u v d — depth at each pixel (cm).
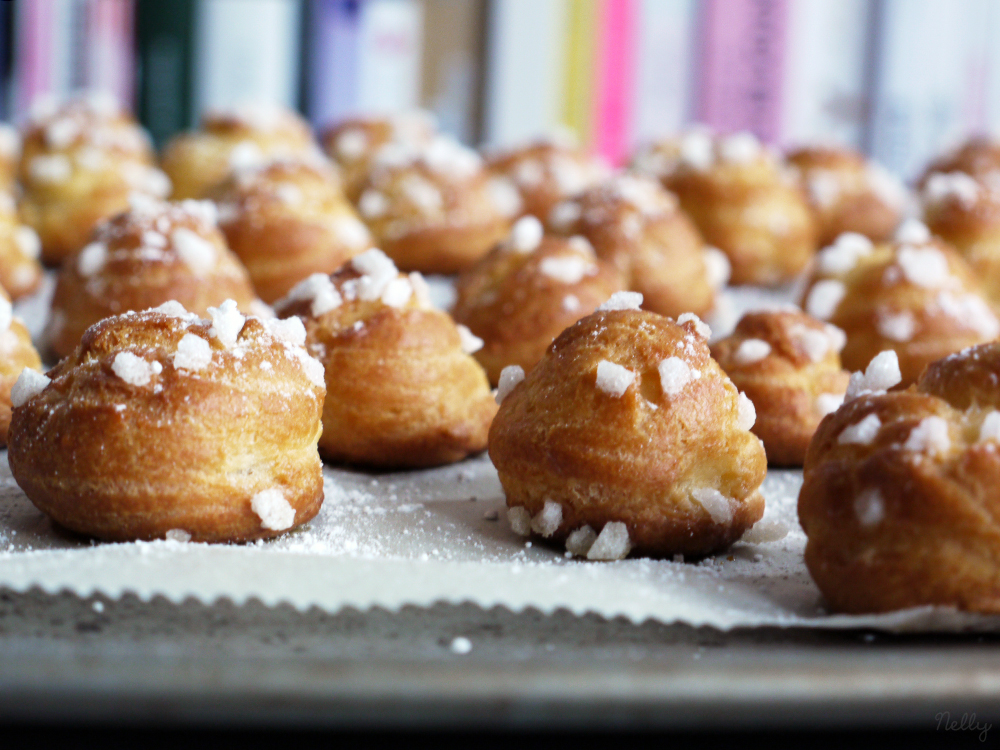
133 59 68
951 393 25
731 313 43
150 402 27
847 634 25
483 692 22
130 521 27
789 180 50
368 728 22
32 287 42
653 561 27
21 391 28
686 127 71
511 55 70
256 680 22
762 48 69
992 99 70
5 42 65
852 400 26
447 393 32
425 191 46
